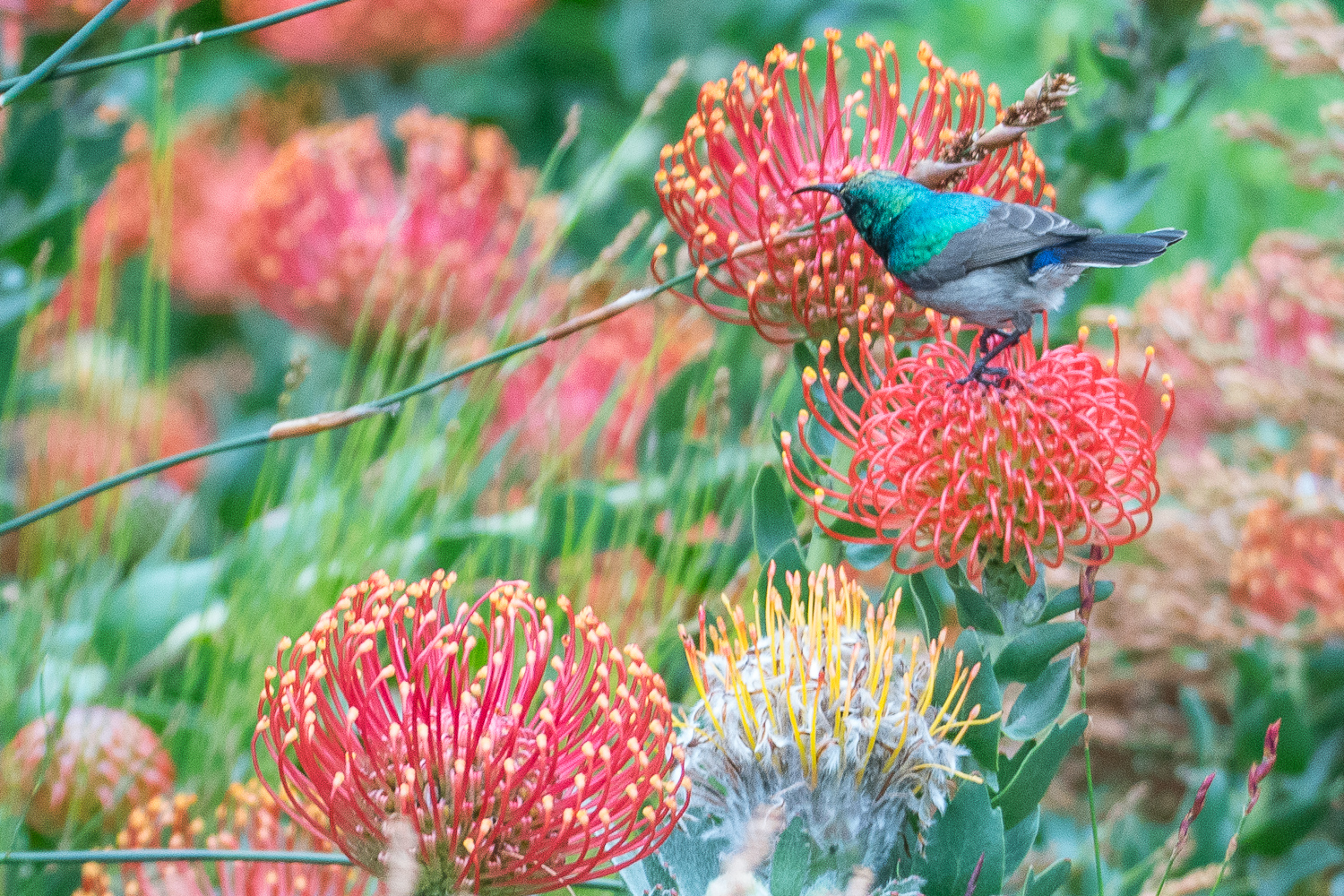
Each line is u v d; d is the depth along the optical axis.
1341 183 5.99
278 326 9.10
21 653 4.82
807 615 3.39
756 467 5.20
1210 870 3.97
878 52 3.92
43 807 4.45
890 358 3.47
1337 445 5.61
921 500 3.35
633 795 2.91
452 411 6.42
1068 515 3.28
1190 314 6.65
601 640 3.12
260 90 9.48
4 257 5.67
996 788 3.36
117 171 6.69
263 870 4.05
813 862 3.13
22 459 6.70
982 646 3.34
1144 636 5.91
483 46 8.73
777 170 3.95
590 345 6.82
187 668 5.16
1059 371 3.40
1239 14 5.82
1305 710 5.71
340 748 3.04
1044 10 10.84
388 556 5.29
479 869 2.98
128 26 6.07
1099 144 5.26
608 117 8.77
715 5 8.40
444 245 6.93
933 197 3.49
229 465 7.90
